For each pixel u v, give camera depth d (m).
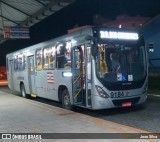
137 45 10.95
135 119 9.68
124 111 11.31
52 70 13.23
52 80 13.27
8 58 21.36
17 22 21.11
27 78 16.89
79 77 10.93
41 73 14.62
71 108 11.78
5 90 25.89
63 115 9.61
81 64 10.77
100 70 10.12
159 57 27.00
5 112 10.84
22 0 15.88
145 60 11.09
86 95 10.41
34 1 15.89
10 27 20.58
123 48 10.61
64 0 14.94
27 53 16.77
